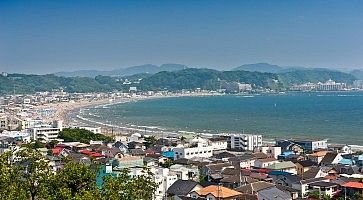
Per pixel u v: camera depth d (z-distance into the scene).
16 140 181.75
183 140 188.12
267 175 113.94
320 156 145.25
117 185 44.59
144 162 127.56
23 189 43.69
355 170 122.75
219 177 114.56
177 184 100.38
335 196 97.88
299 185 104.06
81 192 43.34
